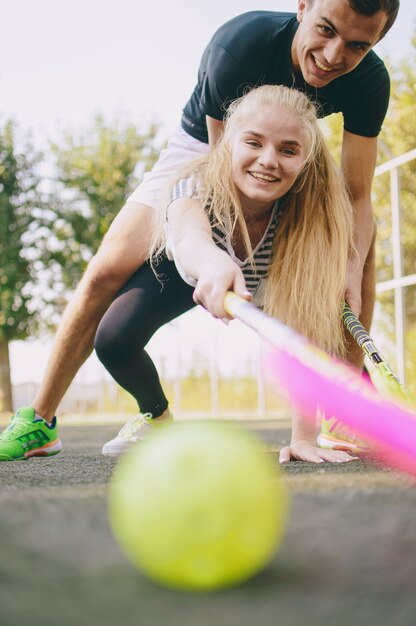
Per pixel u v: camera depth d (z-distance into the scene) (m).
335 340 2.56
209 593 0.86
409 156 4.83
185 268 2.16
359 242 2.79
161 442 0.98
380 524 1.19
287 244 2.59
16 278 18.95
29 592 0.85
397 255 4.95
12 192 19.80
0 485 1.78
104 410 15.84
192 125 2.94
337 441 2.75
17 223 19.53
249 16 2.79
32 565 0.96
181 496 0.88
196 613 0.78
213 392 14.00
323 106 2.75
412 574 0.92
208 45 2.84
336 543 1.07
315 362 1.66
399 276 4.93
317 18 2.40
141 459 0.96
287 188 2.47
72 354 2.91
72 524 1.20
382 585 0.88
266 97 2.43
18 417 2.93
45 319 19.33
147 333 2.77
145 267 2.79
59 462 2.67
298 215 2.61
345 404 1.70
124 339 2.74
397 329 4.93
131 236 2.76
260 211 2.55
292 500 1.42
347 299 2.67
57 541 1.09
